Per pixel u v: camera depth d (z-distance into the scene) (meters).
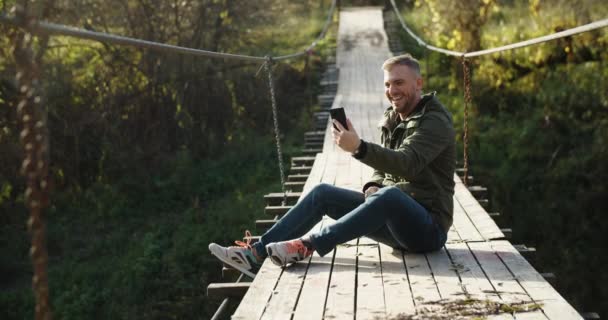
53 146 13.48
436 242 4.05
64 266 11.05
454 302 3.27
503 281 3.58
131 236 12.11
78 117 13.74
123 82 14.82
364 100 14.52
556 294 3.33
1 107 11.97
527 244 12.33
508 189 13.19
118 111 14.48
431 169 4.00
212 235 11.68
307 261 4.10
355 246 4.40
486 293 3.39
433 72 17.89
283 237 4.09
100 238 12.06
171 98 15.41
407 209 3.83
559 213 12.65
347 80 16.86
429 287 3.53
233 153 15.03
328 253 4.26
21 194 12.62
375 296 3.43
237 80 16.59
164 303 9.90
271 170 14.20
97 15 14.37
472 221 5.11
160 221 12.66
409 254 4.16
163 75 15.07
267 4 17.05
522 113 15.16
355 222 3.79
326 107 14.12
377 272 3.84
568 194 12.97
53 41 14.00
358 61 18.92
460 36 16.11
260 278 3.79
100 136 14.16
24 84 1.68
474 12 15.85
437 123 3.84
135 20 14.77
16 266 10.96
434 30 17.53
